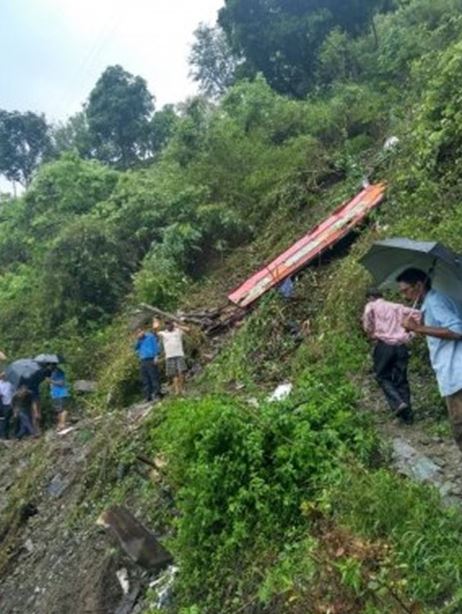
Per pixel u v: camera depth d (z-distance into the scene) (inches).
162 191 869.8
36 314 871.1
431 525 241.8
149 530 362.3
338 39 1128.8
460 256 259.0
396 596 207.2
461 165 506.6
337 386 357.4
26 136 2041.1
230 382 498.9
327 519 260.2
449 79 559.2
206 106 1043.3
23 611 400.2
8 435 656.4
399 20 1109.1
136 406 542.3
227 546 291.1
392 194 580.4
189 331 616.1
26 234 1130.7
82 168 1100.5
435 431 329.7
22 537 458.9
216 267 783.1
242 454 301.1
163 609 307.6
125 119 1706.4
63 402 628.4
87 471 452.8
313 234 617.9
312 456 293.0
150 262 781.3
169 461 359.9
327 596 228.8
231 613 271.1
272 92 1031.0
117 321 799.7
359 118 879.1
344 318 446.3
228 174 861.8
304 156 830.5
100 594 356.5
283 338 514.6
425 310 253.8
